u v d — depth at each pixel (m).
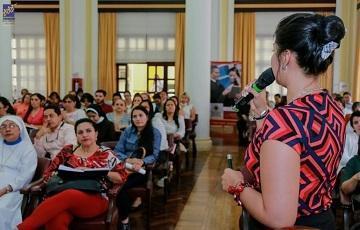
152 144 4.31
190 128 7.61
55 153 4.36
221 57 13.61
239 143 9.82
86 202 3.00
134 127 4.39
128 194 3.84
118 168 3.20
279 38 1.10
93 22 13.85
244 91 1.36
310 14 1.08
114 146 4.65
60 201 2.94
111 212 3.09
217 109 11.70
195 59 8.72
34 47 14.55
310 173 1.03
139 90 14.52
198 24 8.65
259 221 1.04
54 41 14.38
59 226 2.94
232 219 4.39
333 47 1.06
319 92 1.08
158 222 4.27
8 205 3.25
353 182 3.05
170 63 14.29
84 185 3.05
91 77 13.94
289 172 0.98
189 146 8.09
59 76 14.41
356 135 4.05
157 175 5.38
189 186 5.79
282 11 13.55
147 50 14.32
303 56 1.06
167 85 14.39
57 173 3.24
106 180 3.16
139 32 14.28
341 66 12.82
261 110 1.32
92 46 13.88
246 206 1.07
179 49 14.05
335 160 1.07
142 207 4.75
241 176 1.13
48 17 14.35
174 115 6.71
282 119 1.01
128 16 14.27
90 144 3.25
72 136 4.39
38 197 3.22
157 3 14.05
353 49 12.34
